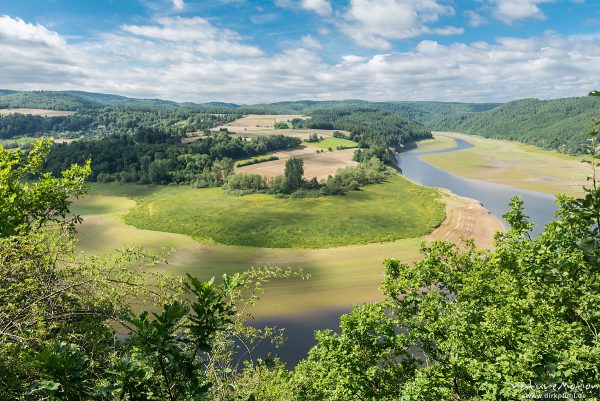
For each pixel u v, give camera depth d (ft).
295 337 144.66
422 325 49.08
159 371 15.79
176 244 254.88
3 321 21.01
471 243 61.87
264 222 297.74
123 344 22.88
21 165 51.57
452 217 303.07
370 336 49.83
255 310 165.99
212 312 14.88
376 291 183.11
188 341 14.66
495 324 42.09
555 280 17.83
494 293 50.16
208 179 444.14
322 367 53.88
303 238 265.95
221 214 320.91
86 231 280.51
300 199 371.15
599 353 26.43
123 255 27.84
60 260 25.76
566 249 35.06
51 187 49.49
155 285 25.96
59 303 23.47
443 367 43.57
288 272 31.09
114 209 348.79
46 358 13.64
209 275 205.46
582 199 14.60
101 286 24.16
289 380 50.11
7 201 43.37
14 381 17.42
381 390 48.19
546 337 33.32
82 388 14.49
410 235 269.03
